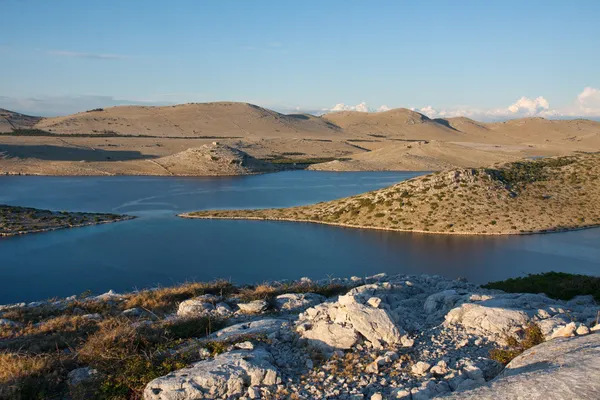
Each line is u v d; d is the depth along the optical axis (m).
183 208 93.50
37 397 10.72
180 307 19.00
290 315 17.11
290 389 10.01
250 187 129.75
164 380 10.20
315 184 137.50
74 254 56.06
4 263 51.81
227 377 10.05
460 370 10.29
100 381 10.91
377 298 13.14
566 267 48.81
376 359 10.87
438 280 25.42
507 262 50.97
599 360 8.58
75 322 17.31
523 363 9.89
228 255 55.72
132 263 52.03
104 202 99.62
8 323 17.88
